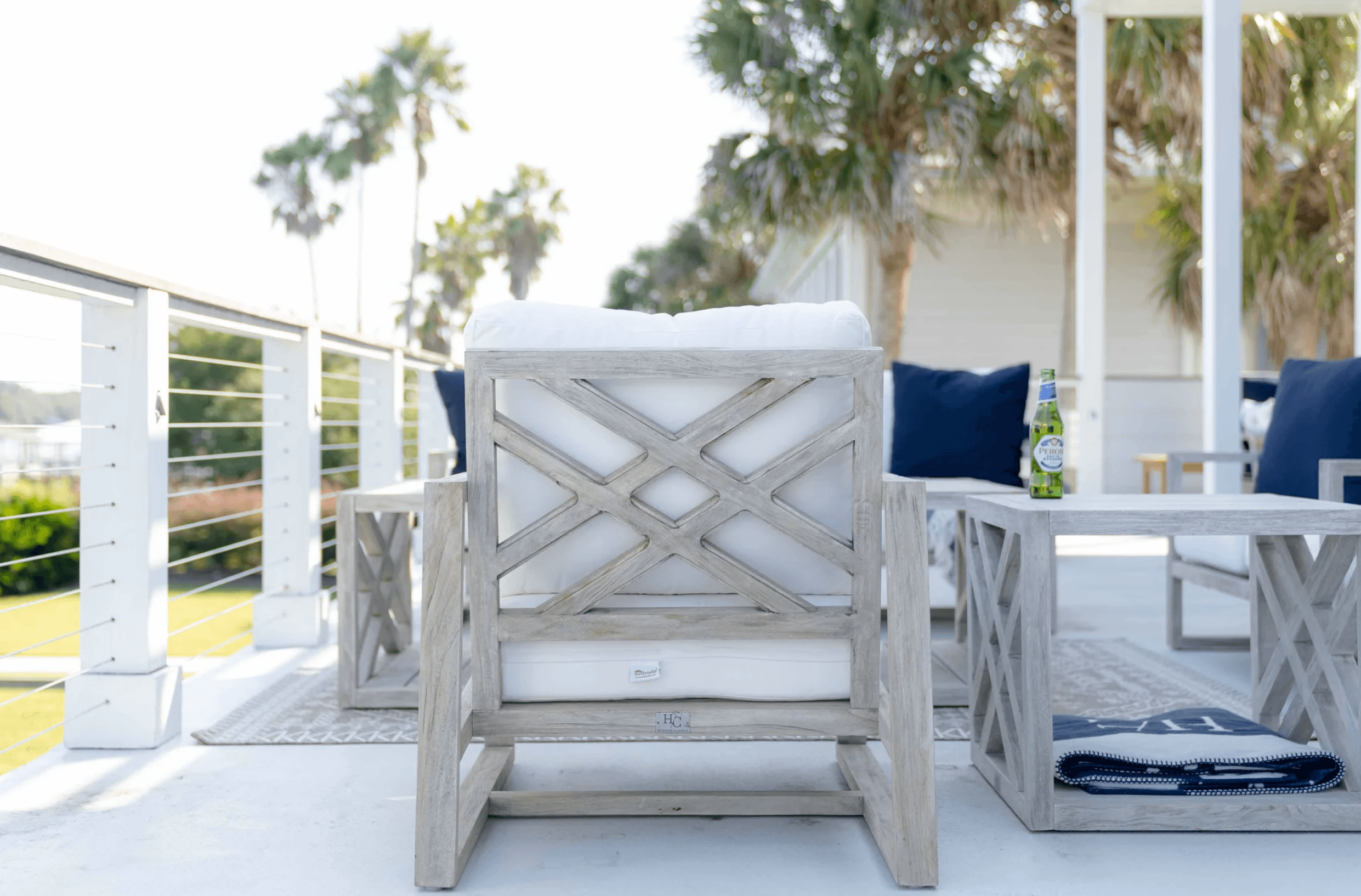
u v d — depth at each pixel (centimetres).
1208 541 277
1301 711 192
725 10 770
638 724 152
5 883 144
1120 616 353
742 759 202
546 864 151
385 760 200
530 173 2931
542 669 156
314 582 316
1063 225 820
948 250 1001
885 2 749
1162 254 988
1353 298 814
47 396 1089
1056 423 184
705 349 153
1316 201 830
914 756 144
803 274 1260
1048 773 163
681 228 2408
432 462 292
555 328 159
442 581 146
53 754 204
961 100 753
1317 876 146
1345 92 773
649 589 161
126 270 198
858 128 790
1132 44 725
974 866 150
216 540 1358
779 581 159
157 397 213
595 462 158
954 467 338
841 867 150
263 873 147
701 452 154
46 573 1103
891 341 806
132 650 211
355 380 364
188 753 205
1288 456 261
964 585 289
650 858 153
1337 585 178
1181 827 163
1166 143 795
